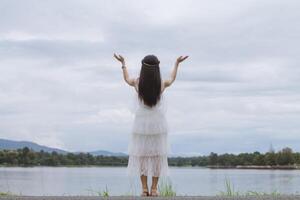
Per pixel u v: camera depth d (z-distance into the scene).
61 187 35.31
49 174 89.19
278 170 99.56
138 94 7.29
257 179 53.88
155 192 7.34
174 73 7.39
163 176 7.35
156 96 7.23
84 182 49.75
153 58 7.25
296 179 50.97
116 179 62.50
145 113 7.28
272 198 6.50
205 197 6.68
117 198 6.48
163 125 7.29
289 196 6.73
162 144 7.30
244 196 6.84
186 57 7.38
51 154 120.50
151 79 7.20
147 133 7.25
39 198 6.50
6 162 121.06
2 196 6.79
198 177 73.62
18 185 35.91
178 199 6.37
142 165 7.32
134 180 10.29
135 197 6.67
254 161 103.00
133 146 7.35
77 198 6.49
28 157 121.75
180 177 74.62
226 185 11.30
